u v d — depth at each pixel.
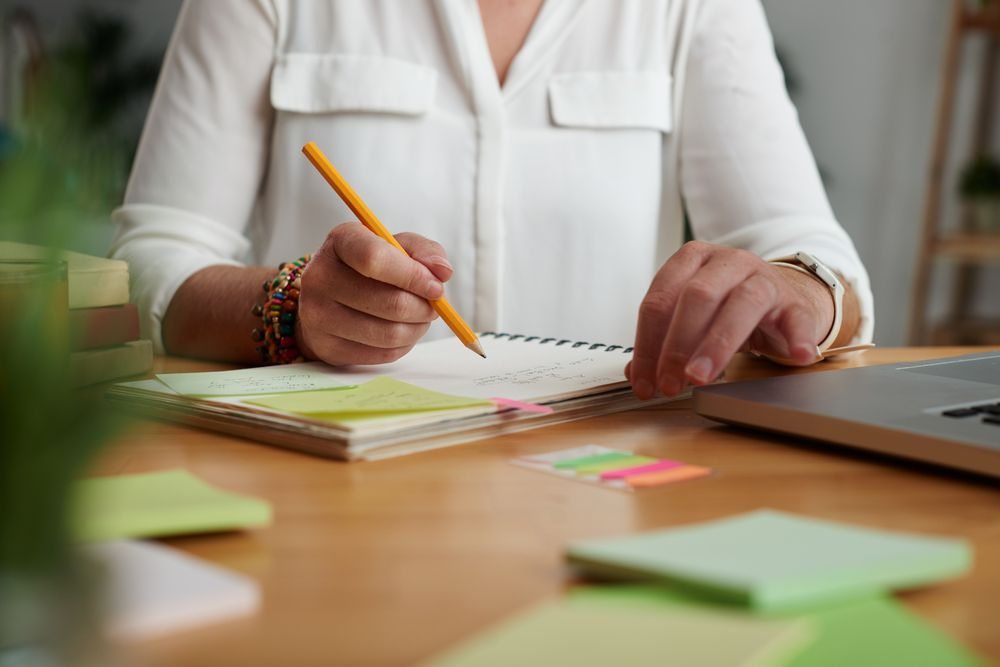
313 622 0.32
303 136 1.24
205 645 0.30
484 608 0.34
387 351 0.76
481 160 1.23
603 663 0.27
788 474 0.54
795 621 0.30
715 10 1.30
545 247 1.26
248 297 0.92
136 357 0.75
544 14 1.25
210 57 1.22
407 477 0.52
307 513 0.45
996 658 0.30
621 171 1.27
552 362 0.79
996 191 3.07
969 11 2.99
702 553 0.35
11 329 0.25
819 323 0.81
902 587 0.36
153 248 1.08
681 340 0.67
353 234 0.75
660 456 0.57
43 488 0.24
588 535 0.43
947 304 3.33
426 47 1.24
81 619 0.24
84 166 0.26
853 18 3.31
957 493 0.50
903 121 3.30
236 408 0.60
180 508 0.40
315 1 1.24
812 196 1.25
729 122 1.28
